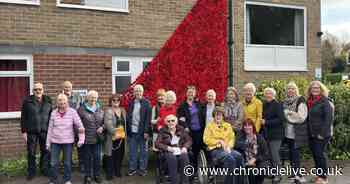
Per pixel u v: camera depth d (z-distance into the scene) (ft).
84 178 28.14
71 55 38.22
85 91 38.70
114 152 28.94
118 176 29.27
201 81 32.17
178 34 32.81
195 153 28.84
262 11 53.36
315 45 56.34
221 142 26.18
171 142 26.63
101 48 39.70
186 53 32.55
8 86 35.94
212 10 32.27
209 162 26.94
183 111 28.76
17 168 31.40
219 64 31.96
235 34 49.65
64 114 26.35
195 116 28.71
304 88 36.50
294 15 55.83
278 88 36.27
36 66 36.70
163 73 32.78
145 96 32.58
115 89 40.60
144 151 29.71
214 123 26.89
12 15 35.63
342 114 35.53
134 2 41.32
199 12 32.53
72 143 26.55
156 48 42.57
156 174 28.19
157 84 32.76
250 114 27.89
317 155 27.27
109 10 39.99
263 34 53.52
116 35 40.45
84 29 38.86
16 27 35.81
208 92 28.81
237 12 49.80
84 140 26.63
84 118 27.25
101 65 39.73
